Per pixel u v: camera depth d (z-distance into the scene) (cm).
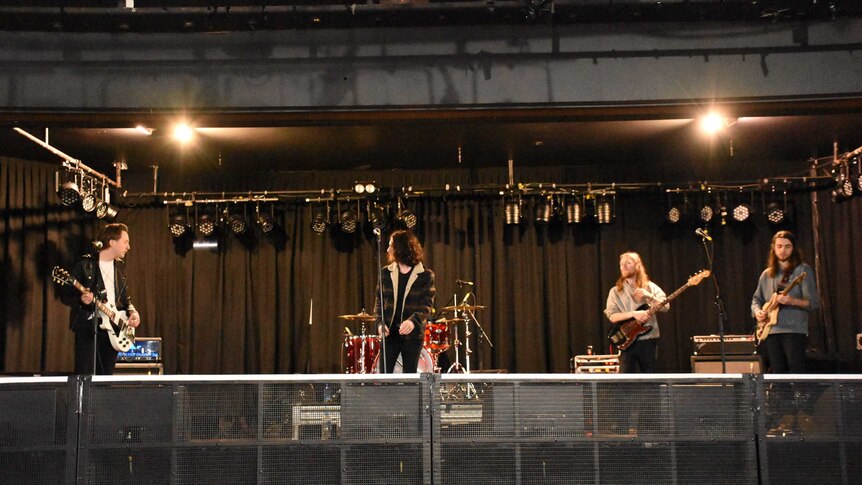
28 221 809
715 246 872
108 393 404
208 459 403
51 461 397
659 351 864
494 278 885
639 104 607
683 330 865
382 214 870
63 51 615
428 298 515
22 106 605
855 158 786
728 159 859
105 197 838
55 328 816
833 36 605
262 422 405
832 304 825
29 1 582
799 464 410
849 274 809
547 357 876
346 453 405
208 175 892
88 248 852
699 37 611
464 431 409
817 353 789
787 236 574
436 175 895
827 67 602
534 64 613
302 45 619
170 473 400
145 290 877
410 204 895
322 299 884
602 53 613
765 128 741
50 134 732
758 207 872
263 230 871
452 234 891
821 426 412
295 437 405
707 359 769
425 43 617
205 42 620
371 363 668
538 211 860
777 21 607
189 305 878
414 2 594
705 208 843
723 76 606
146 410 404
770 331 565
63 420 400
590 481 407
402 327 493
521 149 810
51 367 810
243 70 616
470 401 411
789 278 568
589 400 412
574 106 609
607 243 884
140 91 612
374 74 614
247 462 403
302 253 891
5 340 780
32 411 399
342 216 870
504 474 407
